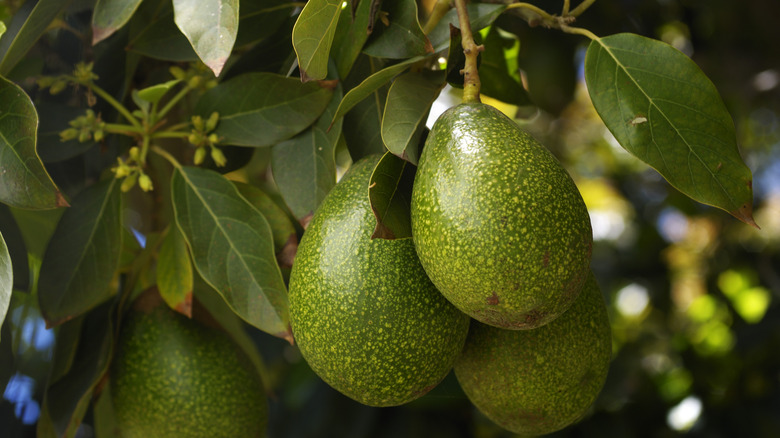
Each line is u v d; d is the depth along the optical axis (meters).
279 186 0.92
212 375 0.94
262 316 0.90
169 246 0.94
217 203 0.92
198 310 0.96
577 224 0.81
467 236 0.80
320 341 0.84
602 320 0.89
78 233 0.94
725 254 1.77
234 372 0.95
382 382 0.84
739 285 1.72
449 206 0.80
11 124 0.85
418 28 0.88
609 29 1.31
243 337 1.04
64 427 0.94
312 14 0.83
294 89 0.92
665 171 0.86
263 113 0.92
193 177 0.93
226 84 0.93
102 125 0.94
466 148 0.81
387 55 0.88
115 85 0.97
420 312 0.83
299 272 0.85
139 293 1.00
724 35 1.45
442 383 0.94
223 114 0.93
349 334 0.83
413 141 0.84
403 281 0.83
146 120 0.94
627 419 1.30
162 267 0.94
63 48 0.99
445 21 0.90
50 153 0.95
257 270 0.91
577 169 2.20
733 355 1.38
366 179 0.85
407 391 0.84
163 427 0.94
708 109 0.87
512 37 1.01
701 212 1.84
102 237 0.94
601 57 0.88
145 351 0.94
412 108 0.85
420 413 1.27
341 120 0.91
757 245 1.75
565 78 1.38
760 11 1.40
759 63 1.45
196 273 1.00
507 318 0.81
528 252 0.79
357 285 0.83
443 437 1.26
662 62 0.87
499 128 0.82
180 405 0.93
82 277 0.93
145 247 0.97
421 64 0.89
